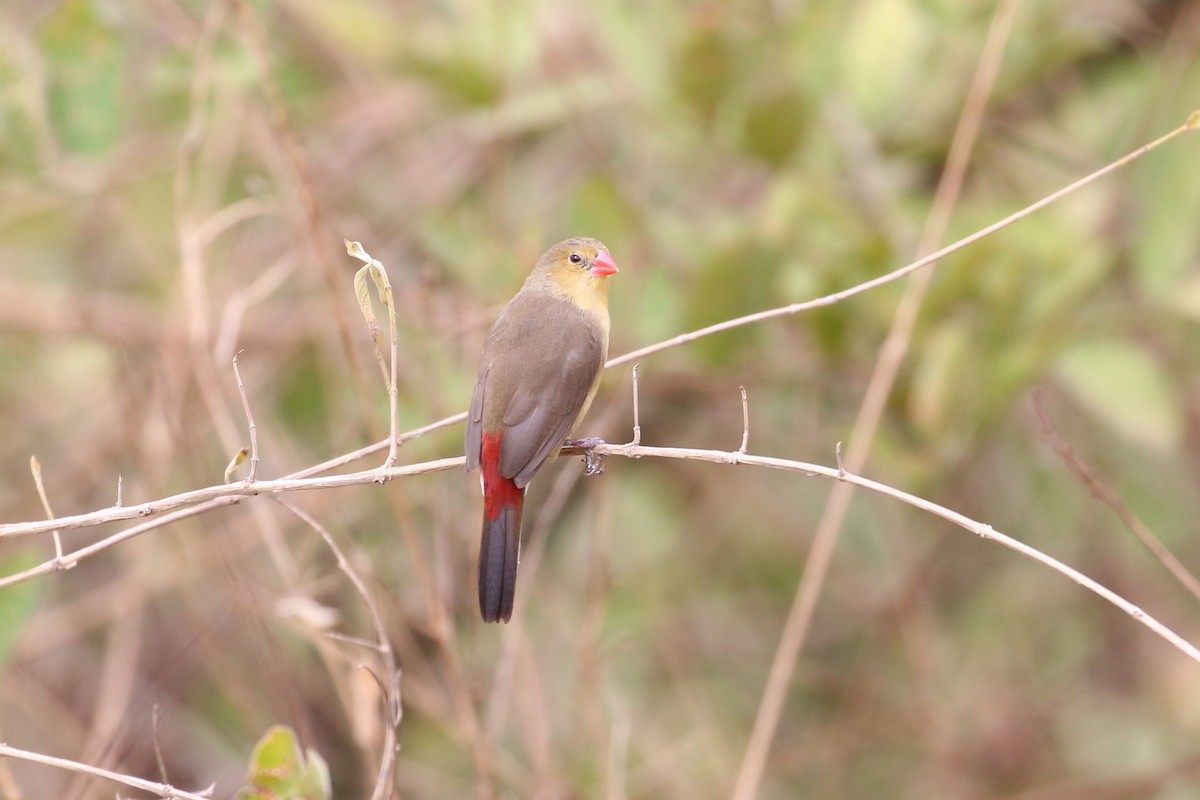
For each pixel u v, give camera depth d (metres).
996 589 13.25
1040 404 8.86
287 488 7.56
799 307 8.35
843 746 12.23
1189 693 12.74
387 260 12.29
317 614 8.99
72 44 11.55
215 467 12.03
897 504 12.69
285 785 7.84
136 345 12.24
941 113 12.07
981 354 10.81
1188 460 12.84
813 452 12.16
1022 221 11.01
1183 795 12.20
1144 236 11.05
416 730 11.93
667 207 12.52
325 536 8.31
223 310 12.11
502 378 8.86
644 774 11.55
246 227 12.77
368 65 12.77
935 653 12.71
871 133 12.09
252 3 11.84
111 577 12.77
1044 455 13.00
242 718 11.97
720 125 11.98
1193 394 12.44
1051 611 13.26
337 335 11.85
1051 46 11.80
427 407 10.55
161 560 11.87
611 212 11.66
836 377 11.71
